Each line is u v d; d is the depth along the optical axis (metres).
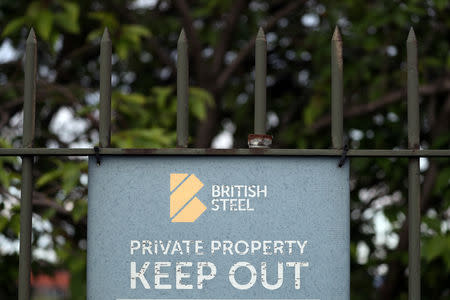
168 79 8.10
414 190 2.69
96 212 2.54
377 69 7.22
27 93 2.72
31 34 2.76
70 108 5.89
